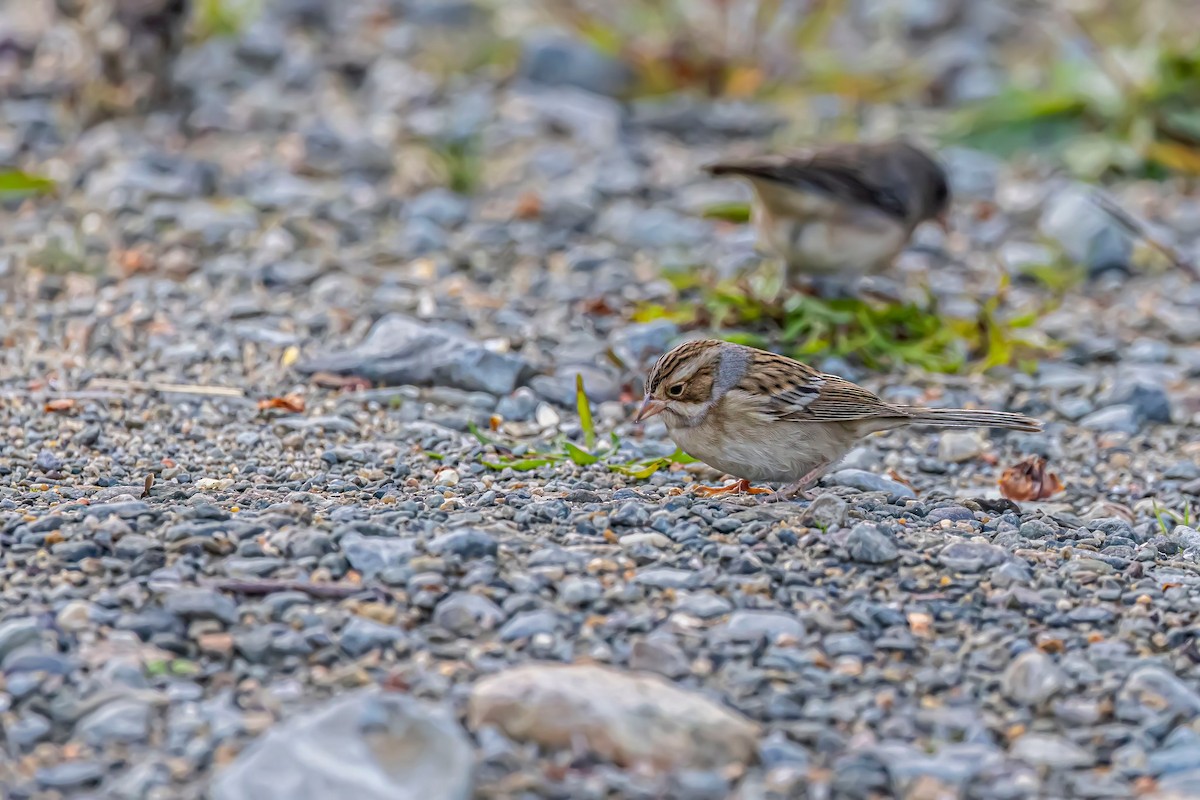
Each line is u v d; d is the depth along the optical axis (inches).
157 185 630.5
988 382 501.4
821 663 282.4
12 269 555.5
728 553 318.0
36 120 706.8
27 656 265.6
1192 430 466.9
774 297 539.5
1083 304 587.8
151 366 473.4
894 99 838.5
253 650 273.9
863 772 248.4
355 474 380.8
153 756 245.9
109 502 333.4
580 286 565.6
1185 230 665.0
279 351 487.8
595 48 836.0
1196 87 754.8
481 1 928.9
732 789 244.5
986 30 922.7
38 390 446.9
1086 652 291.7
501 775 242.5
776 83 847.1
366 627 280.7
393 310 525.3
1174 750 261.9
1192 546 355.3
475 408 450.9
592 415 453.7
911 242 611.8
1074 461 441.1
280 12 896.3
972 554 326.6
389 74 815.1
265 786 231.1
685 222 637.9
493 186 687.1
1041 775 254.5
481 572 302.2
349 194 652.7
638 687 258.5
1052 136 761.0
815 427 363.9
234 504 343.3
